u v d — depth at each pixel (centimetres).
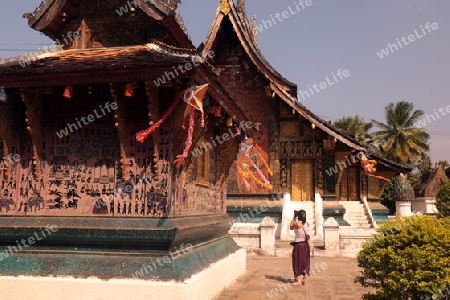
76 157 802
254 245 1675
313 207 2330
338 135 2372
